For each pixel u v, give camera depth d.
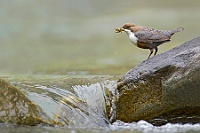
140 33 11.69
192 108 10.75
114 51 25.03
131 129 10.57
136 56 22.84
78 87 11.65
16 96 10.73
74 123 10.77
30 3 40.84
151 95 10.88
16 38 30.66
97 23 34.78
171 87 10.58
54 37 30.84
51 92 11.32
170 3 41.06
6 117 10.59
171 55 11.06
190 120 10.92
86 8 40.19
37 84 11.67
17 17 36.56
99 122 10.95
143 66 11.15
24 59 24.12
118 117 11.12
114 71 16.83
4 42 29.50
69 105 11.05
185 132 10.24
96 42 28.64
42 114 10.67
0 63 22.91
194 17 34.22
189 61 10.54
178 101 10.66
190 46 11.10
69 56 24.27
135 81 11.02
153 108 10.89
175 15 35.50
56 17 37.12
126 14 37.03
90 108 11.16
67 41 29.47
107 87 11.59
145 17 35.25
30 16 37.06
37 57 24.52
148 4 40.94
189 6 39.47
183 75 10.48
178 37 27.17
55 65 21.02
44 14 37.91
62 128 10.49
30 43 29.27
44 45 28.48
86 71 17.11
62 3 41.41
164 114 10.93
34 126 10.55
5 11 38.00
